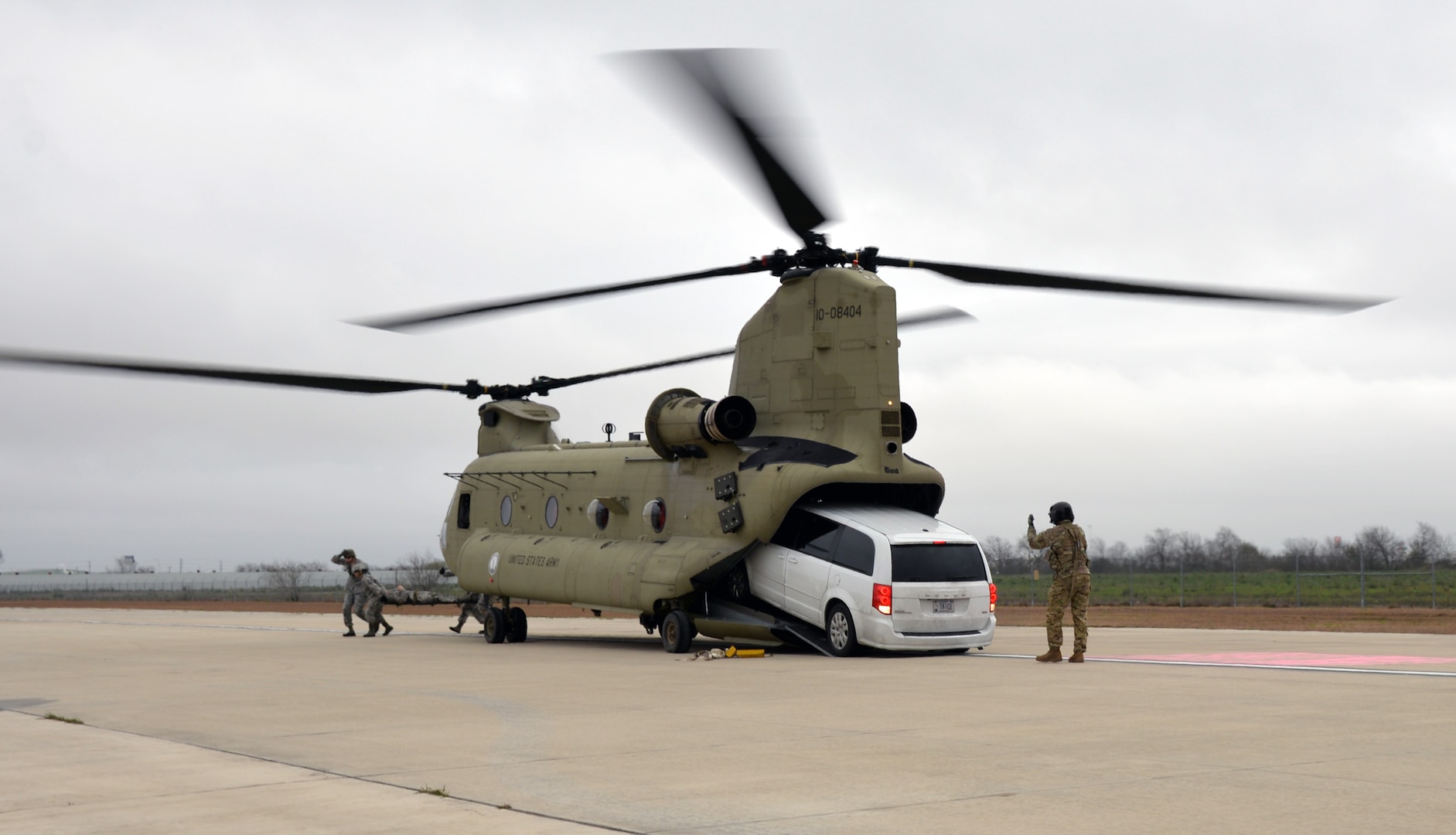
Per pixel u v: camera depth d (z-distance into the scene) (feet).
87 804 23.50
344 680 48.47
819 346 63.00
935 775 25.73
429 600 86.28
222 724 35.29
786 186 45.73
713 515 64.80
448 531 86.22
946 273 58.39
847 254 63.21
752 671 51.11
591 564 69.82
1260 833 20.08
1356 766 26.18
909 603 57.21
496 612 76.23
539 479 78.54
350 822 21.66
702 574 62.90
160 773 26.91
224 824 21.57
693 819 21.68
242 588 306.14
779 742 30.53
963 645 58.75
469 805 23.11
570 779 25.75
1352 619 108.37
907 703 38.63
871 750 29.12
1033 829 20.59
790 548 62.44
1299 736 30.53
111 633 89.10
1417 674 46.44
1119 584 253.65
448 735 32.42
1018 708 36.86
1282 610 130.72
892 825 21.04
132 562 482.28
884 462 60.59
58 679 50.11
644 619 70.59
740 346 67.77
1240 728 32.17
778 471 61.57
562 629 98.22
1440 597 168.96
